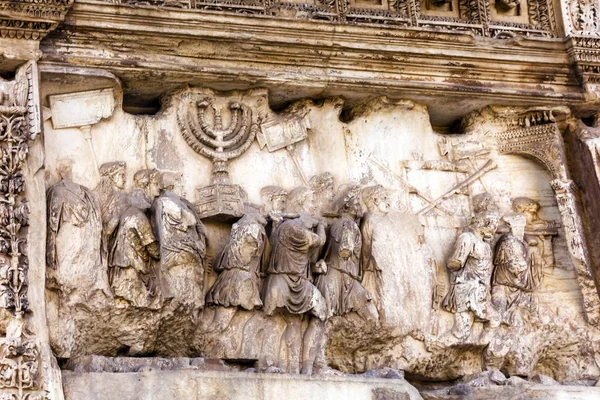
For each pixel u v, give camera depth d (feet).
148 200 36.22
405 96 39.93
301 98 39.17
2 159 33.76
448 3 41.47
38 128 34.45
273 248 36.68
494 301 39.27
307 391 33.99
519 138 41.11
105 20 36.04
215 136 37.58
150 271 35.27
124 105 38.01
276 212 37.45
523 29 41.68
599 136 40.91
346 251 37.29
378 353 38.06
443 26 40.73
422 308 38.27
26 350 32.17
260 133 38.29
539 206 40.88
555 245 40.60
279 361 36.19
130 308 34.78
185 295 35.22
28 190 33.88
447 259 39.27
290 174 38.42
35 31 35.06
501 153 41.19
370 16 39.81
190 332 35.68
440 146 40.50
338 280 37.40
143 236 35.12
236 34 37.35
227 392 33.06
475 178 40.55
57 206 34.47
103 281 34.55
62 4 35.12
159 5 37.09
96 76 35.96
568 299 39.99
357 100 39.83
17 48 34.88
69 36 35.83
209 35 37.06
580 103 41.32
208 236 36.91
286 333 36.45
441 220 39.70
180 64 37.06
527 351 39.14
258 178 38.04
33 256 33.42
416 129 40.40
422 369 38.34
